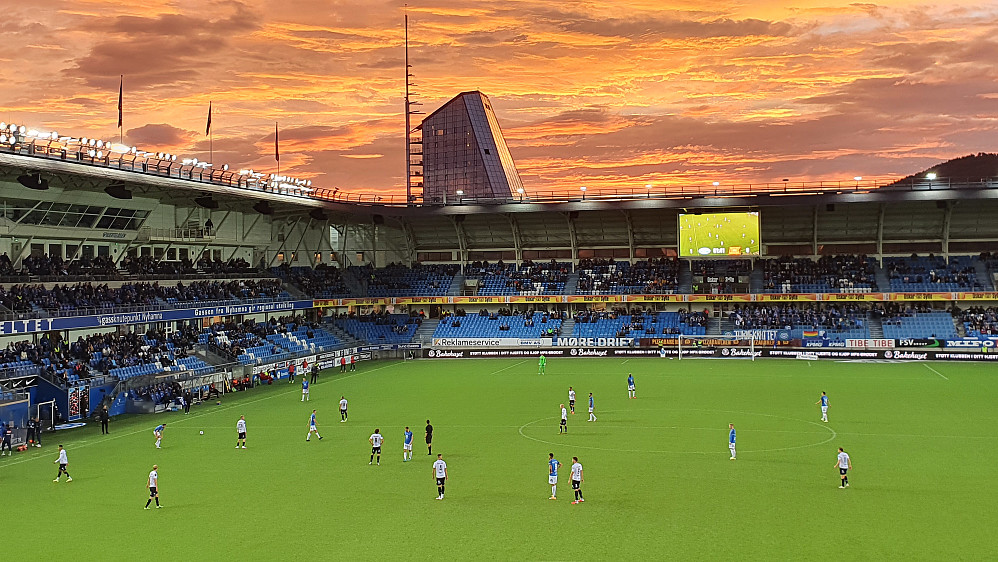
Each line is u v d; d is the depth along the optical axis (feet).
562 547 96.22
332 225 374.84
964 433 162.71
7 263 229.66
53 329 212.43
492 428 176.24
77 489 129.59
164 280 281.33
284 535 103.04
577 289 355.36
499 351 338.54
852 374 263.29
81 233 259.60
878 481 125.59
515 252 383.65
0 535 105.29
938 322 312.91
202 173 263.70
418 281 375.04
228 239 325.21
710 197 318.45
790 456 144.25
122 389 215.72
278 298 317.01
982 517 106.01
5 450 165.07
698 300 334.85
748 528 102.53
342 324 352.69
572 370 288.10
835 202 305.12
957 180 303.89
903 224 336.08
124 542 101.35
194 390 236.02
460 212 341.21
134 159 236.63
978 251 334.65
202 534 104.01
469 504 116.06
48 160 204.95
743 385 239.71
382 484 128.77
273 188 300.20
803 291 329.93
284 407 215.31
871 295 317.83
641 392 228.22
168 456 154.61
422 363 325.42
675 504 114.01
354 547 97.76
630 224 358.43
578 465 115.24
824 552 93.09
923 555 91.76
